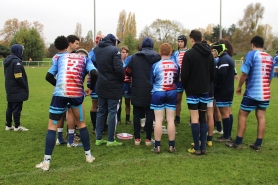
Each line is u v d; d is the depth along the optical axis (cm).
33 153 471
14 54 597
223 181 363
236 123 709
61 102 396
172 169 402
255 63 466
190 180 365
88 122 722
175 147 511
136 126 523
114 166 414
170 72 461
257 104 481
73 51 532
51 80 415
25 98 607
